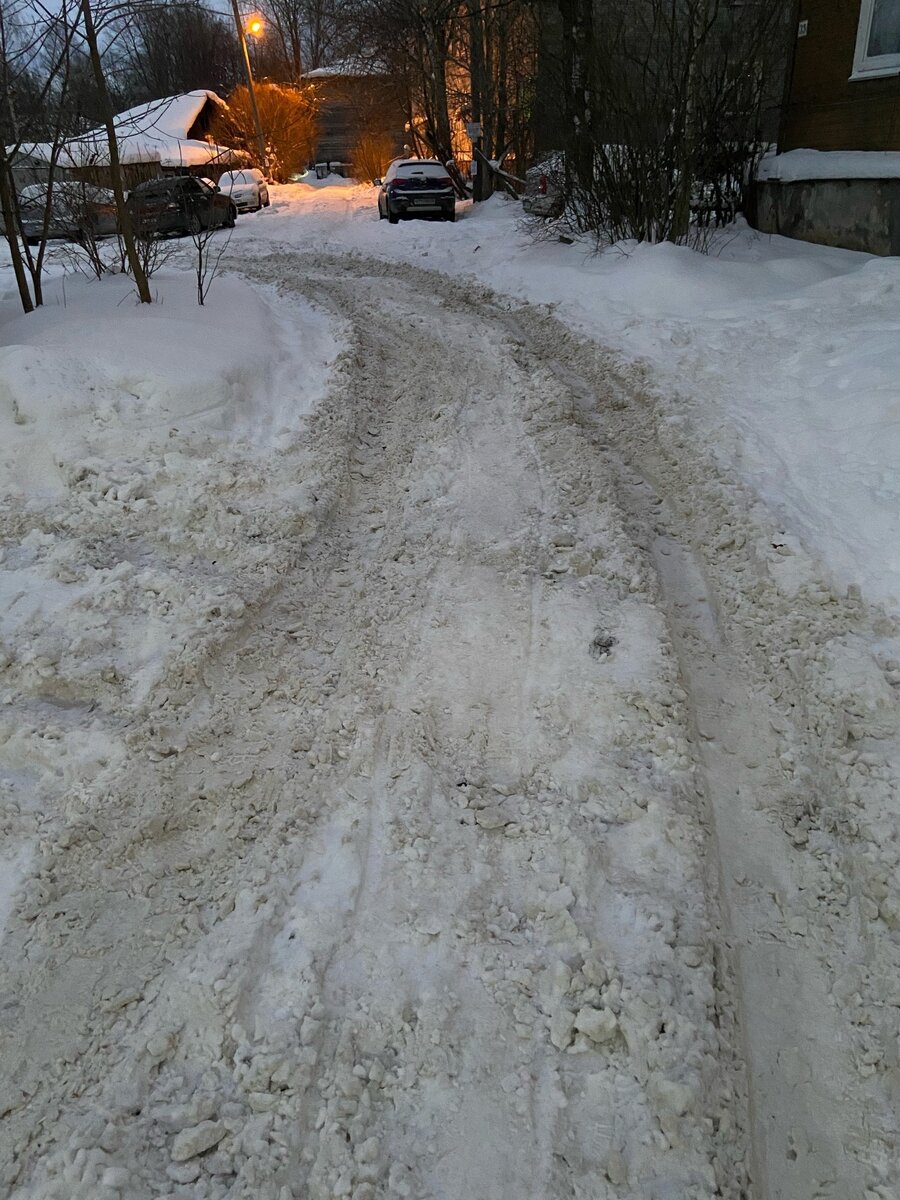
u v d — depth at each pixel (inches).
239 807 118.8
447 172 804.0
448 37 836.0
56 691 138.6
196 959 97.0
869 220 395.2
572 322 352.5
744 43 452.4
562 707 134.4
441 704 137.6
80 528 183.9
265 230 776.3
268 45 1892.2
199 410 229.6
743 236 445.1
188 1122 82.1
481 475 215.0
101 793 119.1
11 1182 78.2
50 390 210.5
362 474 220.7
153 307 301.4
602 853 109.9
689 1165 78.3
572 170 486.0
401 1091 84.7
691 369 274.5
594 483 204.7
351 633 156.5
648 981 92.4
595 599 161.0
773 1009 95.0
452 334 346.3
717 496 194.5
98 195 386.0
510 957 96.8
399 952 97.9
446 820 115.7
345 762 126.0
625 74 425.4
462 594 164.9
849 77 413.1
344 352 307.4
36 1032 90.8
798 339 283.1
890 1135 82.9
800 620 151.4
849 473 191.9
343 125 1489.9
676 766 122.7
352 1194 76.5
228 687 142.3
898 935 100.0
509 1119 82.2
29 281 453.7
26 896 105.4
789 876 109.9
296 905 103.8
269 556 175.8
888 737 125.5
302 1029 88.7
